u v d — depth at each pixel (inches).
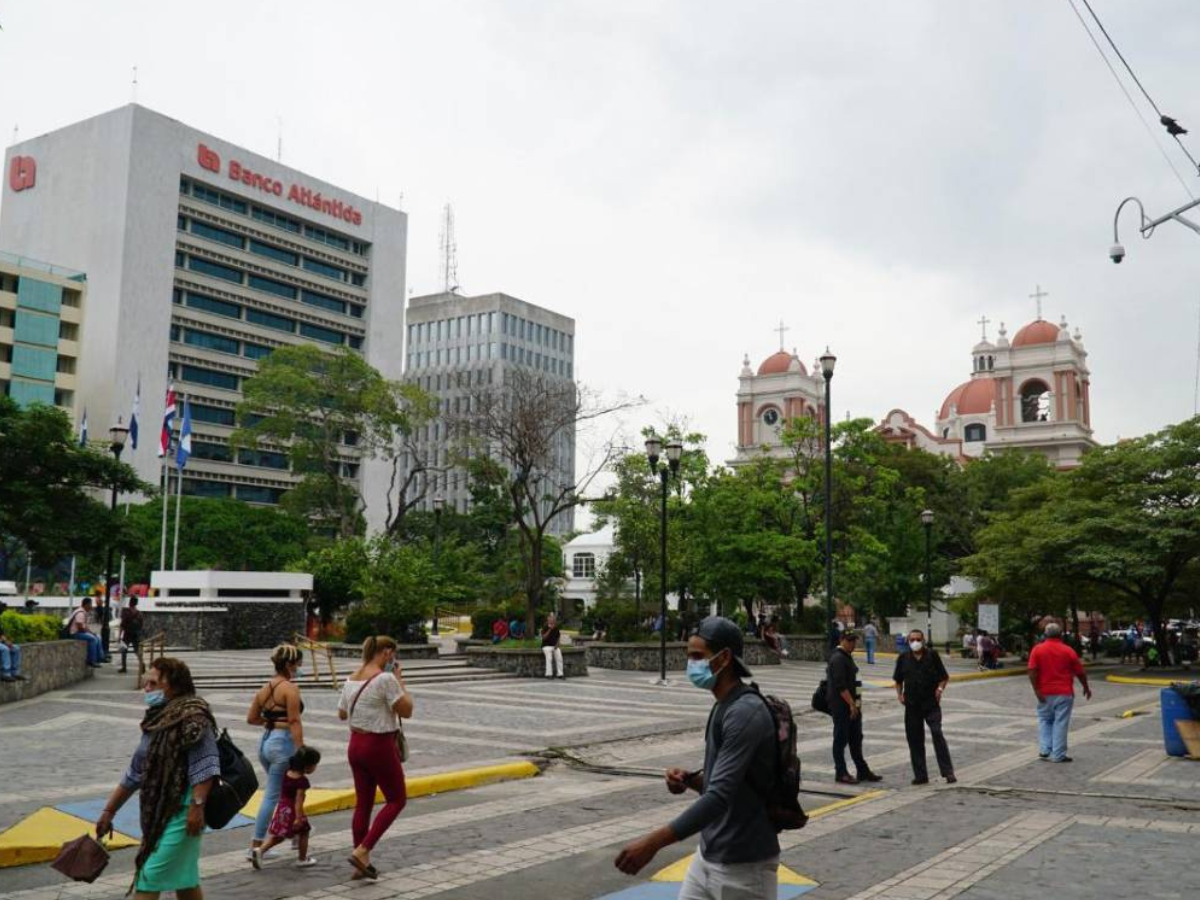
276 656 312.0
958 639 2214.6
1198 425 1469.0
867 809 399.5
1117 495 1518.2
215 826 215.5
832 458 1770.4
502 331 4862.2
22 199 3516.2
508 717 717.3
